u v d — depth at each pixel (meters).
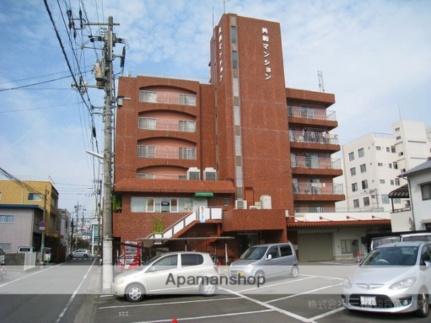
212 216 31.89
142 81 38.94
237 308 11.72
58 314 11.73
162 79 39.56
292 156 42.25
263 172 37.81
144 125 38.53
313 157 43.44
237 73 39.19
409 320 8.96
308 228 37.22
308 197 40.97
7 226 43.38
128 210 32.75
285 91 40.78
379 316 9.52
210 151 39.94
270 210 32.88
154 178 37.19
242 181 36.91
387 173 65.56
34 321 10.63
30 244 43.50
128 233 32.19
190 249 31.61
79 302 14.22
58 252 58.00
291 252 20.34
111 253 16.70
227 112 37.91
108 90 17.89
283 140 39.31
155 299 14.03
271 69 40.59
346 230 39.72
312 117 44.38
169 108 38.97
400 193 31.36
